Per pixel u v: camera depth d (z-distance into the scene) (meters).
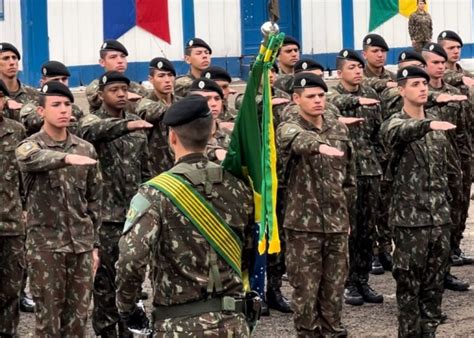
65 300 9.55
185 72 22.80
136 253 6.53
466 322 11.55
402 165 10.16
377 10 25.27
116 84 10.89
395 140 10.08
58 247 9.40
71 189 9.48
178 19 22.69
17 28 20.84
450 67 14.43
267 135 6.99
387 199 13.67
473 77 14.37
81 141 9.73
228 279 6.72
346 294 12.50
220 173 6.78
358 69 12.98
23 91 13.05
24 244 10.54
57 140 9.59
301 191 9.88
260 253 6.82
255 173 6.86
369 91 13.21
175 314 6.64
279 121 11.90
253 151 6.84
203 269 6.66
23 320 11.95
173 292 6.63
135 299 6.68
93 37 21.58
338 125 10.24
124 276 6.57
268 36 6.96
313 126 10.12
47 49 21.02
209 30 23.22
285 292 12.93
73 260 9.49
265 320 11.81
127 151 10.86
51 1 21.02
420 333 10.30
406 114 10.31
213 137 10.33
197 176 6.70
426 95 10.23
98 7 21.61
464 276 13.66
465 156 13.55
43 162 9.10
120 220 10.69
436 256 10.19
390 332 11.20
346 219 9.95
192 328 6.60
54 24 21.09
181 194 6.64
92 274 9.66
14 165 10.52
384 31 25.42
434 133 10.24
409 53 13.58
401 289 10.24
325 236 9.84
